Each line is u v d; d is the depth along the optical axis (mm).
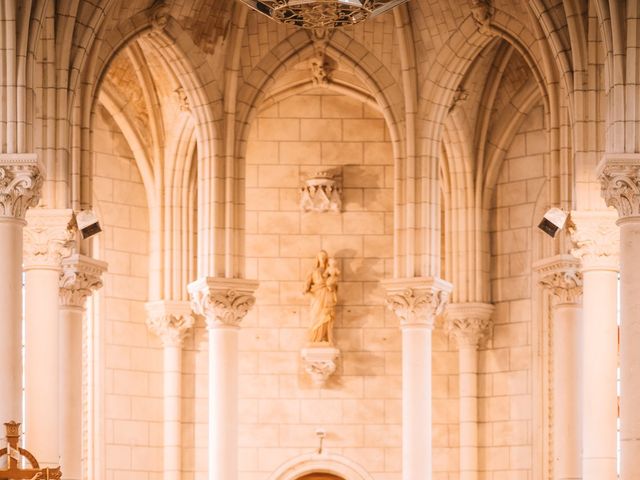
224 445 40406
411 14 41938
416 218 41531
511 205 45562
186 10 41094
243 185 41531
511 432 44938
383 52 42438
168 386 45375
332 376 45781
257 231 46219
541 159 45156
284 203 46281
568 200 39094
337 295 45938
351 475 45406
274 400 45656
